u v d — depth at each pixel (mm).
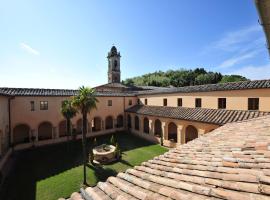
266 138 6859
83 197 4582
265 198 2967
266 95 17828
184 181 4469
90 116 33156
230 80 74750
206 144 8422
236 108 20312
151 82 90188
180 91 27219
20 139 30656
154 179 4902
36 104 28016
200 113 22828
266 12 3559
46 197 15062
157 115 27984
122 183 4930
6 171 19672
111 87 48156
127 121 37438
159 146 27219
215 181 3996
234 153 5828
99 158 22000
